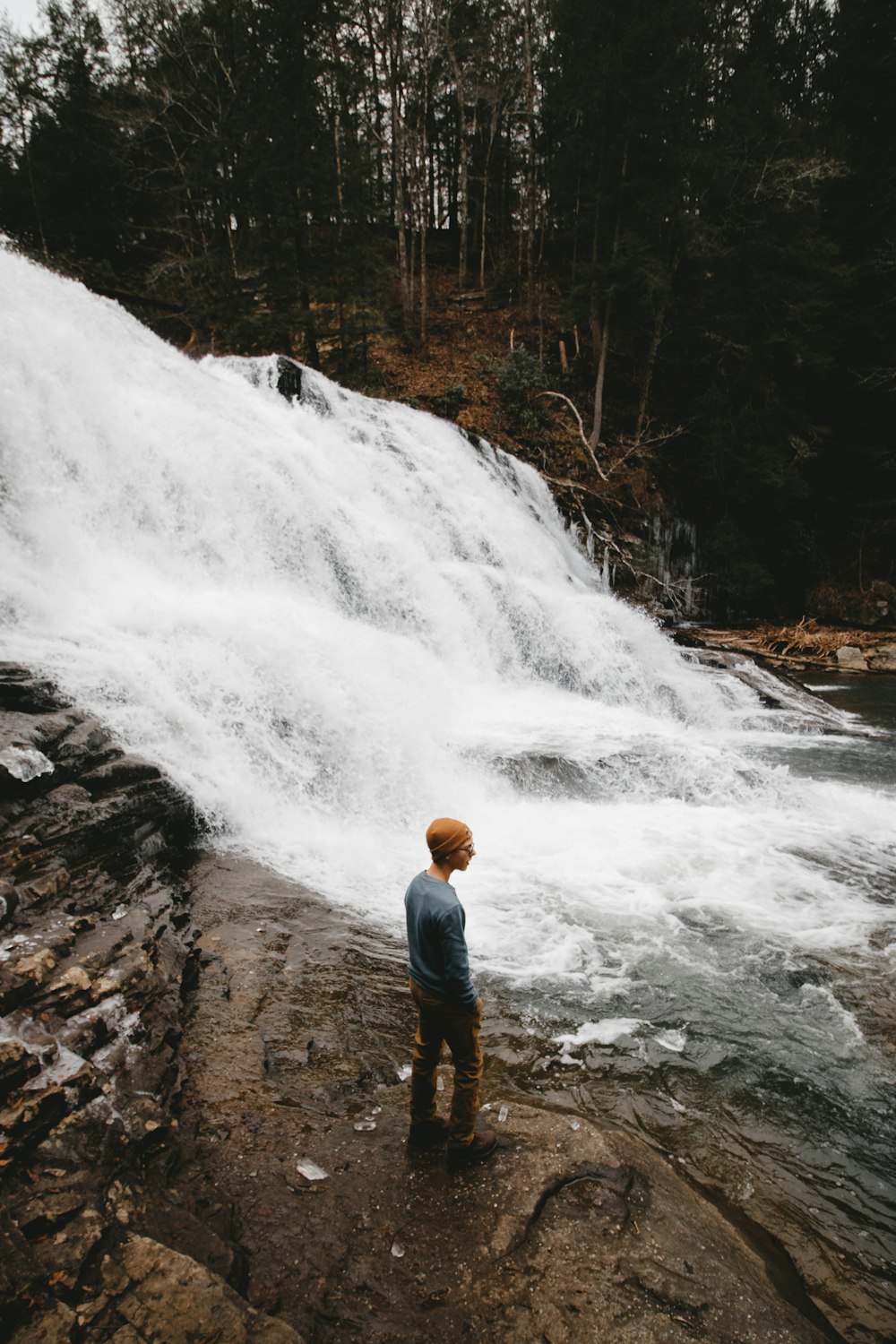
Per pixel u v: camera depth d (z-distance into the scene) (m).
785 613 28.98
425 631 14.02
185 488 12.11
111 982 3.81
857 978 5.39
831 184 28.61
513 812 8.92
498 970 5.30
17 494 9.64
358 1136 3.41
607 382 30.27
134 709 7.15
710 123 26.59
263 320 25.34
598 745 10.69
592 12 25.09
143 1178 2.92
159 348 15.53
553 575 20.25
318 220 28.16
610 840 8.05
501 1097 3.93
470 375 28.55
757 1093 4.14
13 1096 2.91
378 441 18.53
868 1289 2.96
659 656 16.89
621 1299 2.56
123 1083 3.31
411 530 16.97
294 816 7.73
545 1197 2.99
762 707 15.67
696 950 5.73
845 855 7.86
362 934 5.59
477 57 32.16
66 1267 2.33
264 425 15.80
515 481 22.70
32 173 29.34
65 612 8.77
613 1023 4.72
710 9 27.84
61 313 13.16
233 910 5.67
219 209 29.00
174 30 28.94
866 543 28.67
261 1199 2.96
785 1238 3.18
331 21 25.62
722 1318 2.54
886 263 27.06
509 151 38.75
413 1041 4.40
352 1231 2.80
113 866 5.57
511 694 13.95
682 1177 3.43
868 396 29.73
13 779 5.34
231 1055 3.94
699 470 28.36
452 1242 2.76
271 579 12.78
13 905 4.32
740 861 7.56
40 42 28.78
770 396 26.36
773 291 25.84
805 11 32.34
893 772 11.23
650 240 27.16
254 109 24.36
